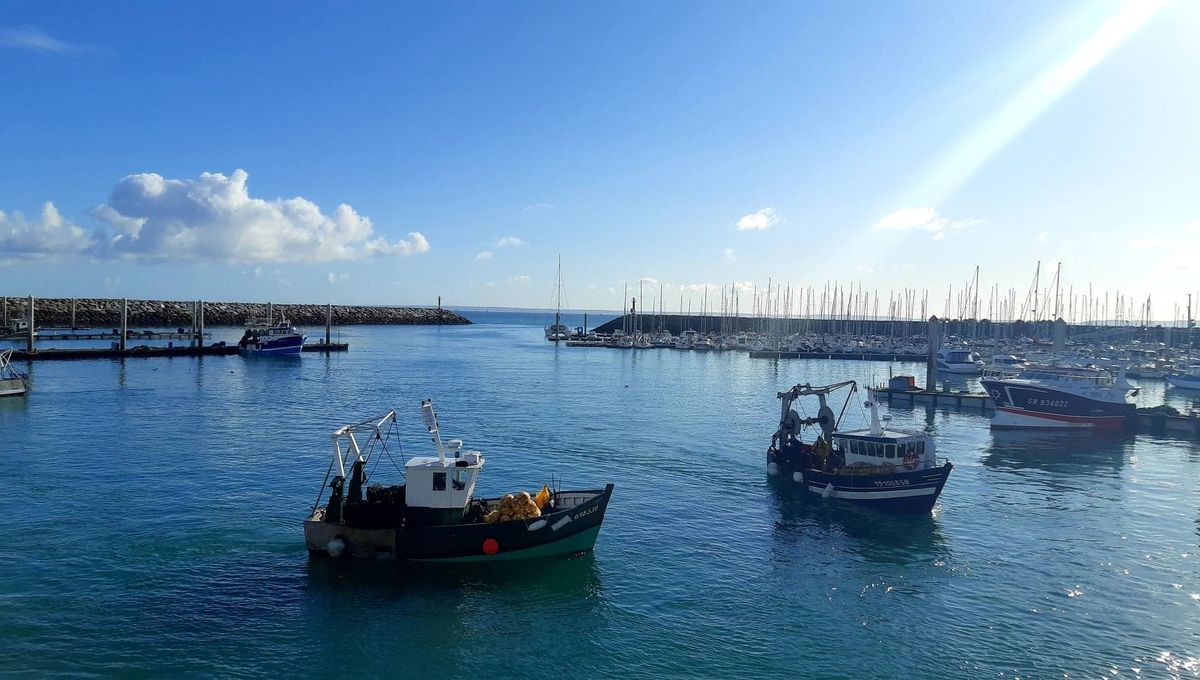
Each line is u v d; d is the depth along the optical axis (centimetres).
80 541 3325
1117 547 3494
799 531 3684
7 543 3284
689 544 3478
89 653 2380
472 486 3198
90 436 5709
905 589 2992
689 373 12256
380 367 12262
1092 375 7488
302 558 3170
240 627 2584
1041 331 17775
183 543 3319
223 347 13238
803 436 6806
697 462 5175
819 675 2344
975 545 3506
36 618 2597
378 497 3206
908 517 3938
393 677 2309
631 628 2639
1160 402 9419
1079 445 6122
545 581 3009
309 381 9881
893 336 18575
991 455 5684
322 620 2647
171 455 5078
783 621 2698
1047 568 3222
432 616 2698
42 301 18962
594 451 5488
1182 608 2825
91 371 10162
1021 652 2488
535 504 3275
